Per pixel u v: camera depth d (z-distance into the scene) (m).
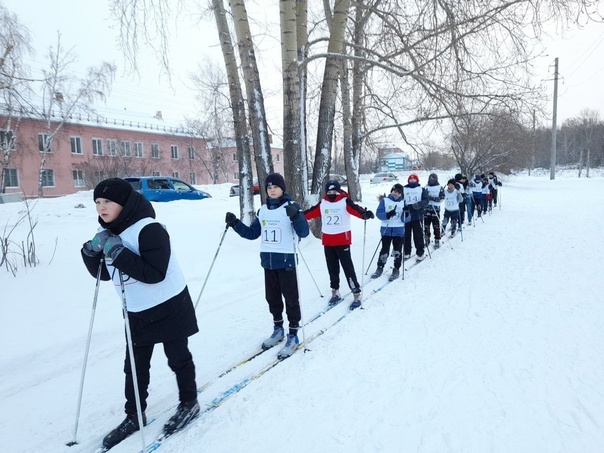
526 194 26.48
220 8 8.87
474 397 3.06
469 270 7.13
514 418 2.79
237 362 3.85
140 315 2.67
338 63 8.86
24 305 4.85
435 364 3.61
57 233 8.29
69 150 32.56
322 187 9.19
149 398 3.34
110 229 2.53
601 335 4.08
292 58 8.20
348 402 3.08
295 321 4.00
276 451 2.58
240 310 5.25
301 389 3.29
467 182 13.11
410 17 8.43
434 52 8.09
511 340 4.05
